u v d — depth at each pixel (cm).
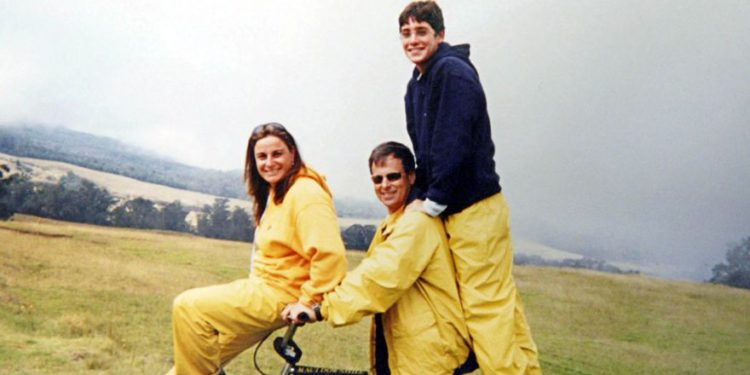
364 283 257
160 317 441
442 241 274
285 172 282
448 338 272
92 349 412
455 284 276
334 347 452
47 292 424
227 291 274
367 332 458
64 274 432
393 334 274
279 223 276
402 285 259
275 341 276
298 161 286
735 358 461
